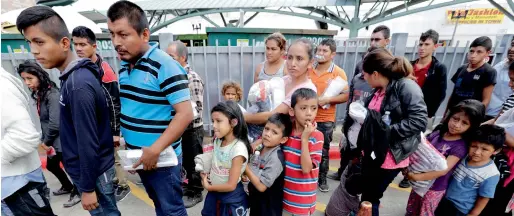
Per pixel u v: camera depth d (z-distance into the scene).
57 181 3.27
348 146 2.40
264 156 1.80
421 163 1.86
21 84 1.53
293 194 1.82
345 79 2.73
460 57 4.57
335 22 12.13
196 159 1.93
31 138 1.49
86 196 1.46
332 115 2.72
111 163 1.61
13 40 3.98
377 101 1.82
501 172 1.87
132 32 1.34
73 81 1.34
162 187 1.67
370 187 1.94
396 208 2.75
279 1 11.15
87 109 1.34
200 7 11.04
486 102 2.81
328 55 2.58
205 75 4.15
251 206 1.89
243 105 4.36
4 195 1.52
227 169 1.76
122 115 1.56
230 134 1.75
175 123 1.45
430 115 3.21
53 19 1.39
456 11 19.14
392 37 4.32
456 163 1.91
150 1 12.97
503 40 4.49
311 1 11.16
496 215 1.98
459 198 1.94
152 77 1.42
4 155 1.42
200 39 6.07
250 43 4.32
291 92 2.01
